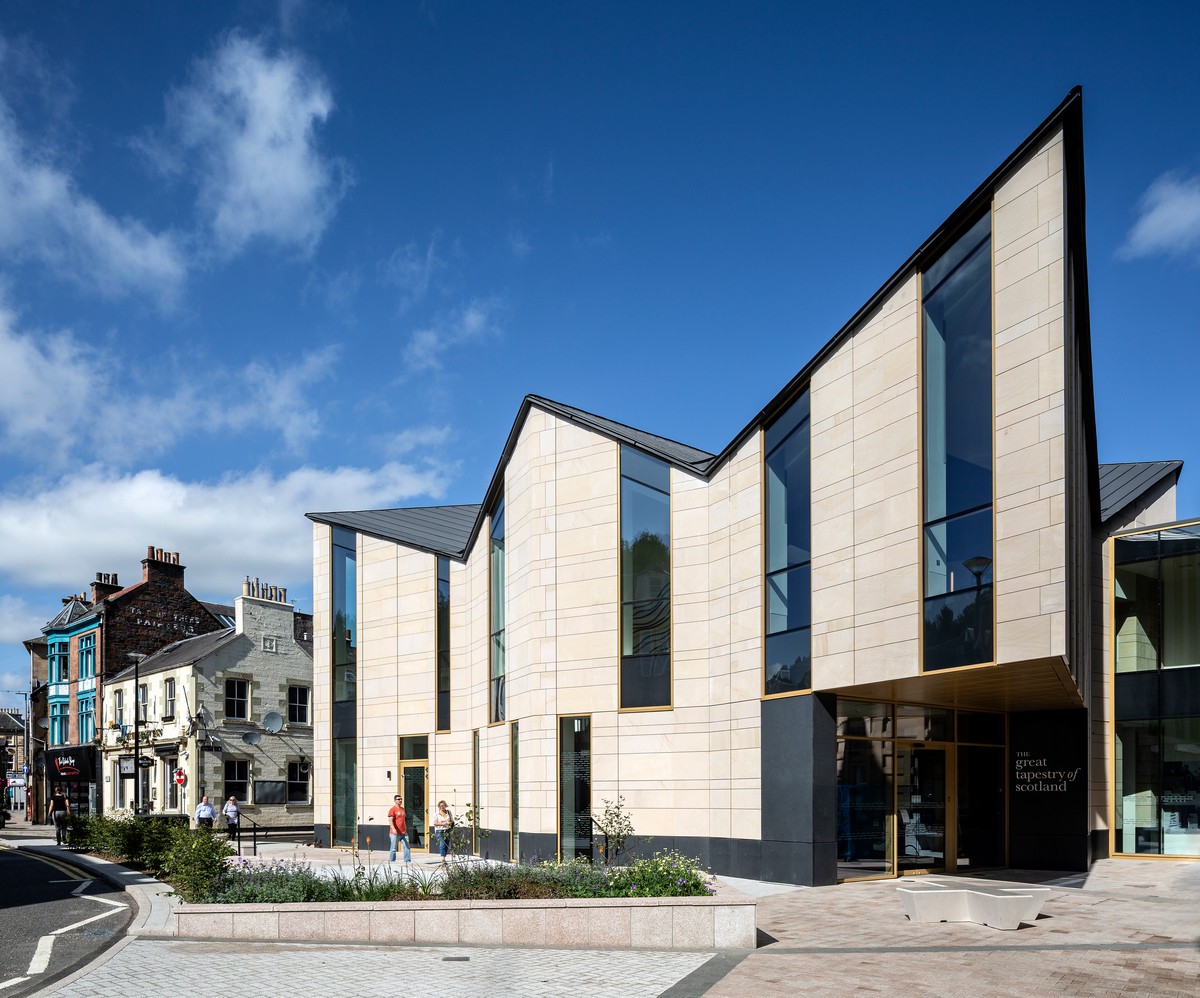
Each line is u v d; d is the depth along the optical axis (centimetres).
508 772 2534
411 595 3178
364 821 3150
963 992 965
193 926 1325
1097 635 2362
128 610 4916
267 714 4091
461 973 1070
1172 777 2247
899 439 1694
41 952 1241
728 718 2081
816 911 1491
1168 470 2623
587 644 2317
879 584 1706
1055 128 1436
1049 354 1416
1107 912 1453
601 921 1234
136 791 4028
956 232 1628
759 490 2061
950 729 2070
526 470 2519
